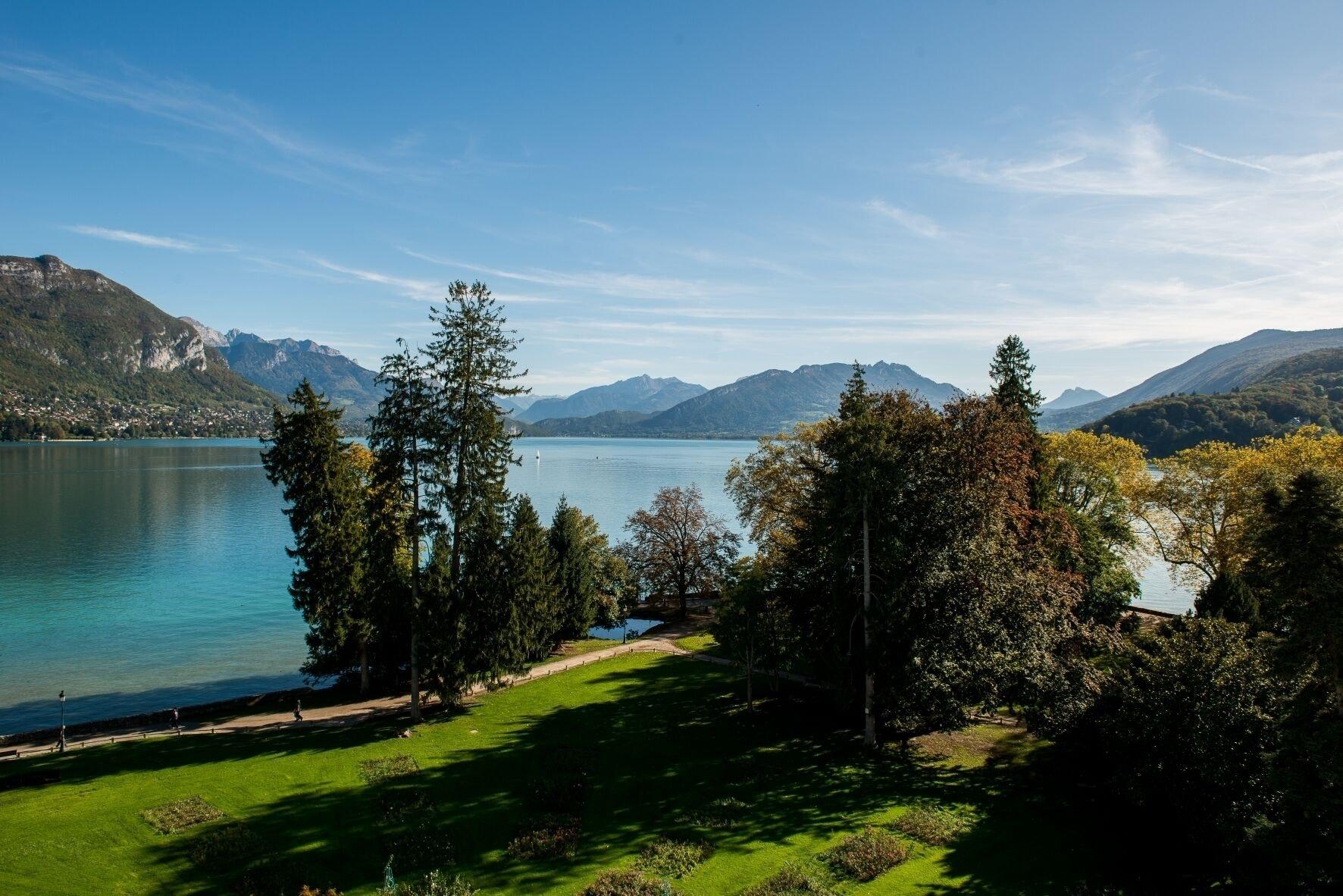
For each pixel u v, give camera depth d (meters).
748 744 35.50
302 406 44.34
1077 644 35.47
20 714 45.72
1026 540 38.53
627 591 68.56
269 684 51.88
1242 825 22.62
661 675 47.94
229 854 25.06
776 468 54.53
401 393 40.00
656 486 194.12
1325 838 19.66
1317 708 20.64
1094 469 55.72
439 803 29.20
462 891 21.48
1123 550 58.25
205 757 33.94
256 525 119.75
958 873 23.83
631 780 31.52
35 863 24.33
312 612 43.88
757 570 42.62
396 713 41.09
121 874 23.94
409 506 41.38
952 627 33.25
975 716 38.69
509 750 34.59
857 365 44.22
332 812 28.27
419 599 39.91
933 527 34.41
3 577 83.44
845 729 37.47
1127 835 25.91
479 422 40.50
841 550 35.12
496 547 41.59
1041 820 27.25
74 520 120.81
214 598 75.81
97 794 29.58
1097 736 29.53
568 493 172.88
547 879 24.03
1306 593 21.06
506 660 41.72
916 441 35.41
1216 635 26.30
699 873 24.17
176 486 172.25
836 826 27.25
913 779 31.34
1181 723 24.42
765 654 41.91
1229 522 51.97
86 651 58.81
